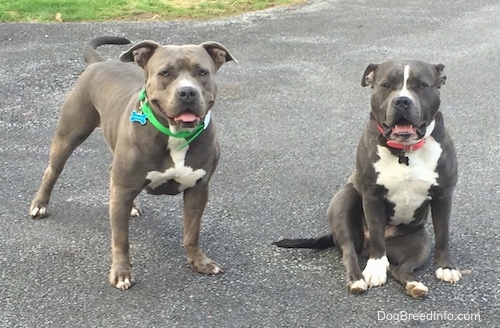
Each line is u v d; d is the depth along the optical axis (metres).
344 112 3.83
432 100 2.32
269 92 4.08
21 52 4.59
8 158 3.31
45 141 3.49
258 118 3.76
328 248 2.61
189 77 2.27
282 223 2.79
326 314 2.26
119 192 2.39
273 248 2.62
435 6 6.01
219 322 2.22
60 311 2.28
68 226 2.77
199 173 2.40
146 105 2.33
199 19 5.55
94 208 2.90
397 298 2.33
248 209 2.88
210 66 2.34
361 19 5.58
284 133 3.59
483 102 3.93
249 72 4.37
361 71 4.41
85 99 2.72
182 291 2.38
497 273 2.44
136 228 2.75
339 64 4.53
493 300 2.31
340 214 2.47
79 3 5.75
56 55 4.55
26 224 2.78
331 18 5.61
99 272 2.48
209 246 2.63
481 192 2.97
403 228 2.53
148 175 2.37
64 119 2.76
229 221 2.80
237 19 5.55
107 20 5.41
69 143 2.77
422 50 4.81
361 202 2.51
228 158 3.32
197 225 2.47
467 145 3.42
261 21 5.50
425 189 2.38
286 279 2.44
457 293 2.34
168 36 5.01
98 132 3.57
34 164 3.26
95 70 2.73
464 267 2.47
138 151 2.34
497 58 4.61
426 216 2.53
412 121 2.26
